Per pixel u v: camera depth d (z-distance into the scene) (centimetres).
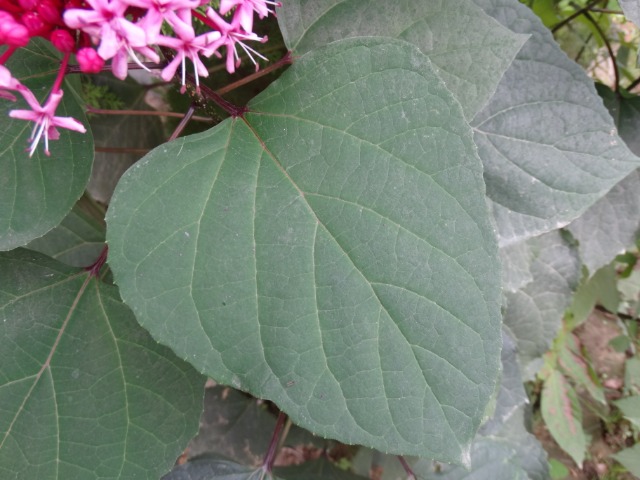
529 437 36
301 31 19
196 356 14
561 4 34
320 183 15
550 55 23
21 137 17
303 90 17
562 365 46
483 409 13
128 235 15
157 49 17
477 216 14
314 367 14
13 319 18
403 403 14
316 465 33
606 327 59
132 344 18
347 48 16
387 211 15
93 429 17
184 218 15
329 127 16
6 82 14
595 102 24
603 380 56
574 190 24
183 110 30
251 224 15
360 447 35
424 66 16
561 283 34
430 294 14
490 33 19
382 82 16
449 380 14
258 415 38
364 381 14
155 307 14
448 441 13
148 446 17
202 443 37
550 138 24
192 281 15
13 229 16
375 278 14
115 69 14
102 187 32
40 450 17
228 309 14
